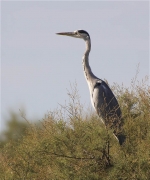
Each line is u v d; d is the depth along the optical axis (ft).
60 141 58.18
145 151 56.29
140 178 54.03
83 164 57.36
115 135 61.52
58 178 56.54
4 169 61.57
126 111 67.10
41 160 59.52
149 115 63.16
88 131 58.75
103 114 73.92
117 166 55.01
